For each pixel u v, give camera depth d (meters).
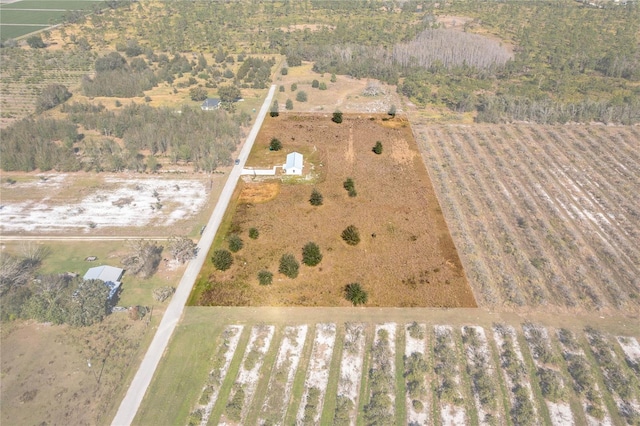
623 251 72.62
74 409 48.28
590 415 48.22
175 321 58.84
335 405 49.06
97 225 77.25
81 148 103.44
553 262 69.75
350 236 71.88
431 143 107.50
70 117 114.25
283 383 51.47
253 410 48.56
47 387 50.44
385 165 96.94
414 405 48.88
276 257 69.81
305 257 67.81
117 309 60.09
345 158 99.56
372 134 111.44
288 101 124.50
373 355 54.69
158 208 81.88
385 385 50.62
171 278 65.69
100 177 92.56
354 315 60.25
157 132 103.25
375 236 74.75
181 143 101.62
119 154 97.50
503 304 62.00
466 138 110.06
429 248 72.25
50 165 94.69
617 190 89.12
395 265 68.69
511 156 101.56
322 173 93.44
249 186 88.81
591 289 64.25
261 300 62.28
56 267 67.25
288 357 54.53
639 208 83.19
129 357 54.03
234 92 127.69
